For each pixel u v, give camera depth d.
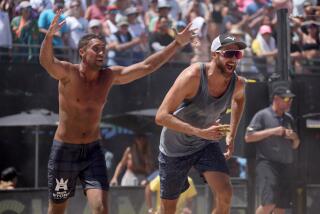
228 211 11.31
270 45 22.77
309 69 21.95
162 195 11.72
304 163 16.38
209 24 22.80
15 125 19.06
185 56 21.28
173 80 21.20
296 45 21.92
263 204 16.09
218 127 10.36
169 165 11.42
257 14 23.56
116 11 21.56
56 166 10.88
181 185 11.62
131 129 20.48
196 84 10.70
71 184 11.05
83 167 10.87
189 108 10.92
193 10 22.95
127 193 17.11
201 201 17.42
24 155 20.28
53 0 20.25
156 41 21.16
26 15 20.17
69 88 10.60
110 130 20.81
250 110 16.03
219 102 10.93
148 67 10.95
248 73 21.14
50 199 11.22
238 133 16.02
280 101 15.91
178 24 21.44
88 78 10.65
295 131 16.39
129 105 21.02
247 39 23.14
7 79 19.80
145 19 22.22
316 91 21.84
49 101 20.30
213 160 11.25
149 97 21.11
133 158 19.39
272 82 16.11
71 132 10.77
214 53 10.64
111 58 20.50
